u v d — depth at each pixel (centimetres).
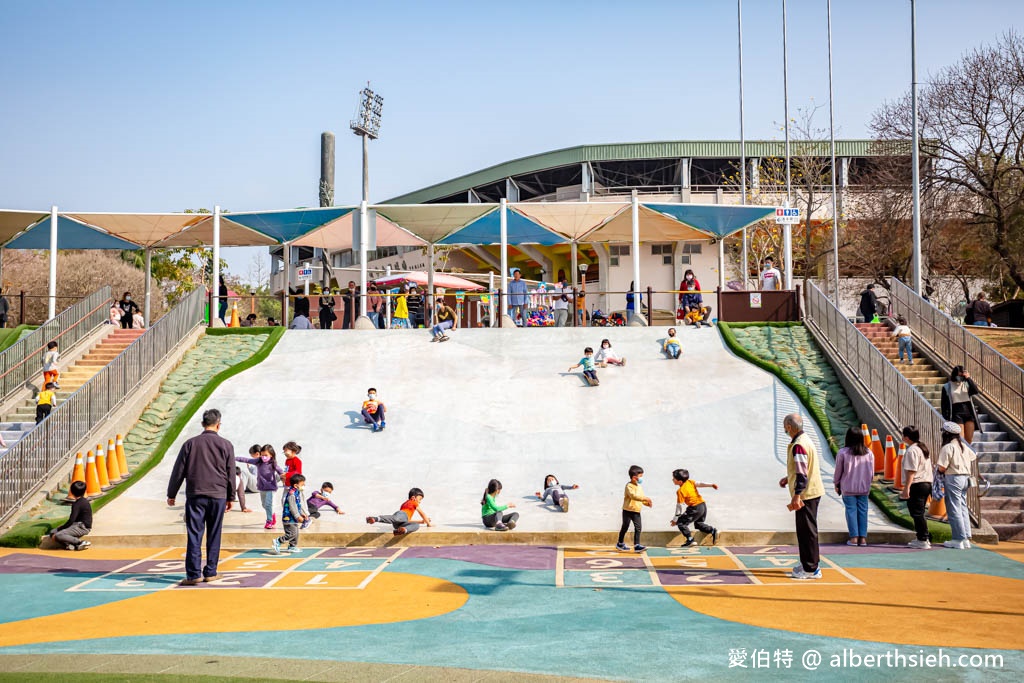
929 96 3822
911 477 1209
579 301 3031
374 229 2547
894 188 3938
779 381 2020
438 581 996
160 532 1305
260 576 1038
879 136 4069
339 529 1320
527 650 670
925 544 1195
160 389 2028
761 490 1504
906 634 707
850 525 1234
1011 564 1064
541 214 2714
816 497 966
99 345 2338
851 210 4594
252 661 637
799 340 2273
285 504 1230
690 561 1109
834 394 1933
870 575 991
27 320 4550
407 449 1750
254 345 2330
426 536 1282
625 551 1195
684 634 717
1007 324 2886
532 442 1773
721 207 2686
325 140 5466
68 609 863
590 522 1347
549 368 2134
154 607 866
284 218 2661
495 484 1309
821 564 1069
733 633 718
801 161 4759
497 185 5800
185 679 580
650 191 5356
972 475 1300
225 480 1014
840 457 1250
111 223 2697
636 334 2341
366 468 1662
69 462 1608
